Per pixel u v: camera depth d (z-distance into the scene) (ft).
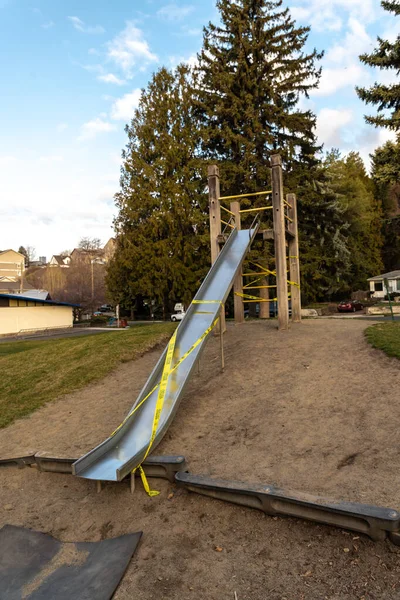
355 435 15.84
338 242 113.19
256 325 39.24
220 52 83.05
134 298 146.72
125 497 14.15
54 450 18.79
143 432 16.20
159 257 107.65
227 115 82.07
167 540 11.77
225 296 24.64
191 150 107.04
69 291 180.96
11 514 14.57
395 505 11.33
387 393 19.08
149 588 10.01
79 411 24.04
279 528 11.48
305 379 22.38
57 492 15.69
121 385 27.71
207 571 10.36
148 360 33.19
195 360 19.51
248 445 16.30
